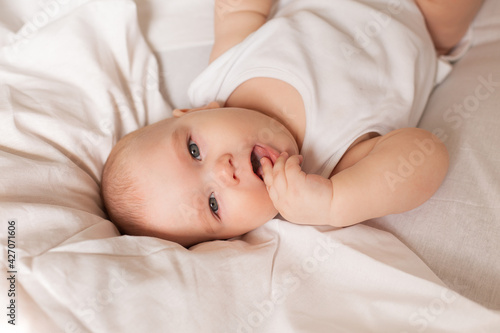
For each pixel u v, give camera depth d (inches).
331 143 45.8
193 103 55.4
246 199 42.0
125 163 44.2
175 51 58.4
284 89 48.3
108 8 53.2
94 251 36.8
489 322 32.8
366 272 38.3
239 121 44.1
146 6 59.6
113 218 45.4
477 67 52.0
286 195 40.6
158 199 42.4
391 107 47.1
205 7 60.4
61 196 42.6
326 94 47.0
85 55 51.0
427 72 51.9
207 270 37.9
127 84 54.5
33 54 50.9
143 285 35.5
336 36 49.2
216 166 41.3
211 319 35.2
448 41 56.3
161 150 43.3
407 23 51.8
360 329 35.2
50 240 37.3
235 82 50.7
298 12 52.8
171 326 34.4
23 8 55.8
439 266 39.2
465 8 52.4
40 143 44.9
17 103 46.6
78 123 47.8
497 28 54.5
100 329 33.2
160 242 39.4
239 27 54.6
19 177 41.1
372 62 48.6
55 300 33.8
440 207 42.0
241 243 42.5
